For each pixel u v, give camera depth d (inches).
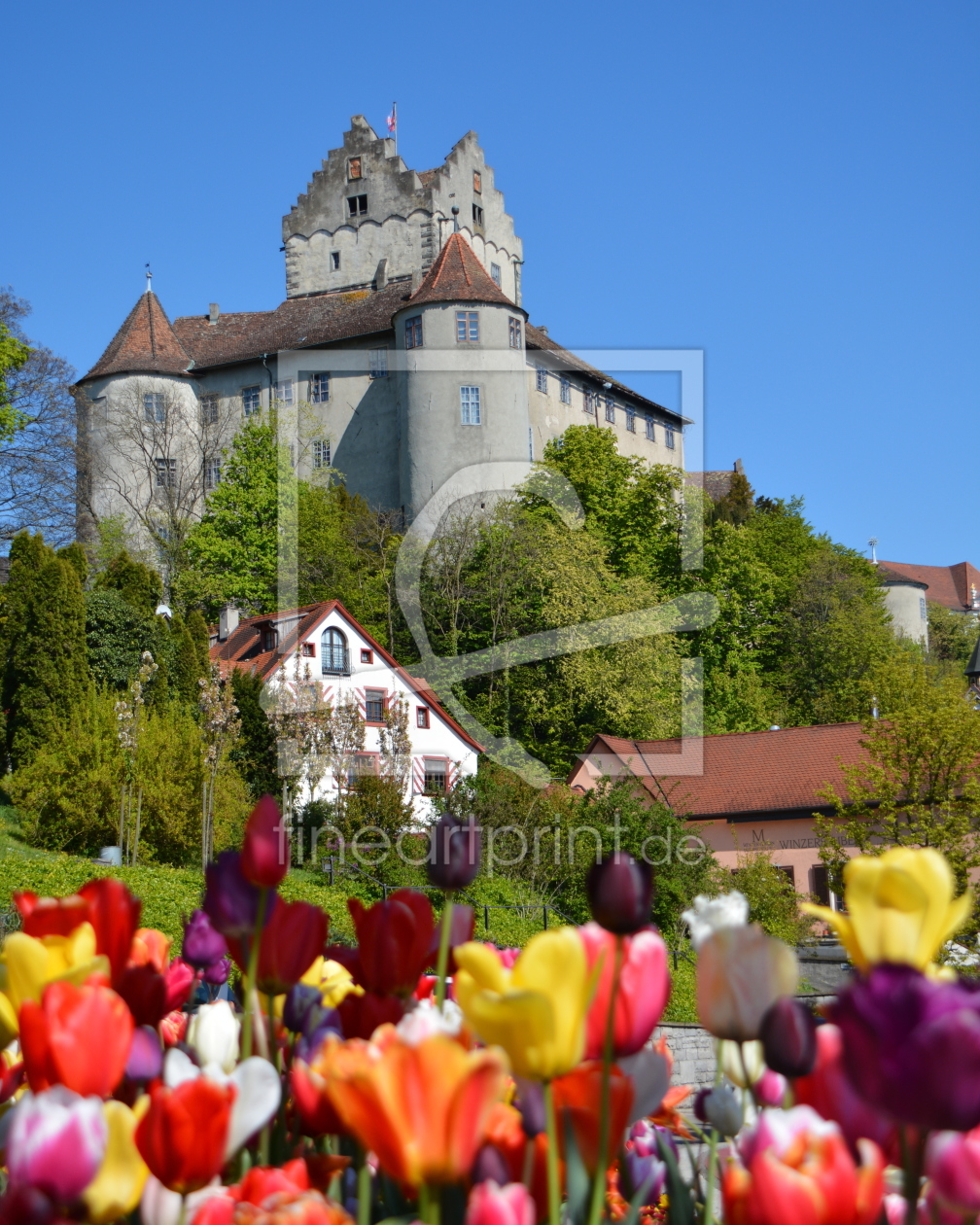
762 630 1931.6
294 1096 60.9
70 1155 42.9
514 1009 44.1
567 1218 49.2
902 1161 44.6
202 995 81.4
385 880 836.0
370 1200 56.2
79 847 905.5
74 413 1731.1
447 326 2105.1
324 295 2669.8
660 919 828.6
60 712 1075.3
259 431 1974.7
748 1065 56.8
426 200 2655.0
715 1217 57.7
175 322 2519.7
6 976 58.2
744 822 1268.5
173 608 1787.6
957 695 960.3
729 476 3312.0
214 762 926.4
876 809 960.3
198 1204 48.3
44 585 1095.6
